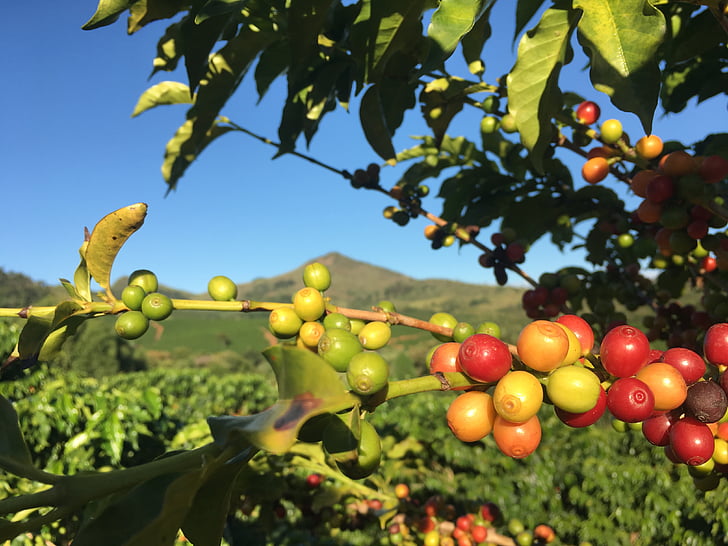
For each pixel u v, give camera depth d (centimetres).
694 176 169
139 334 128
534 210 298
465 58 217
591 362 113
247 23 214
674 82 260
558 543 423
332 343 104
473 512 379
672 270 268
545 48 150
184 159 281
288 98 232
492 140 298
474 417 100
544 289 235
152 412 592
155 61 235
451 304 14875
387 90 218
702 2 131
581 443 955
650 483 723
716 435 125
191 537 90
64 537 404
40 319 124
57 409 544
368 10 190
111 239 125
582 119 191
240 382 1714
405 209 280
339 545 604
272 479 335
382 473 550
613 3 133
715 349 112
